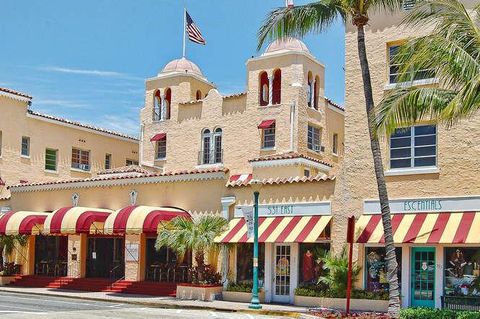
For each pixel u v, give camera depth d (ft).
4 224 125.90
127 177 119.65
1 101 148.36
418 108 63.87
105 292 114.11
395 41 90.94
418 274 84.94
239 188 103.81
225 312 87.30
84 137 167.63
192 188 110.63
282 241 92.63
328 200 93.04
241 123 138.62
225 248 101.55
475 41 61.62
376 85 91.56
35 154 155.22
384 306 85.30
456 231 79.51
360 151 91.50
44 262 131.85
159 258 115.55
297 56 134.31
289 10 78.54
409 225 83.97
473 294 80.59
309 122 135.85
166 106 153.28
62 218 115.85
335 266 87.71
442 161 84.94
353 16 78.43
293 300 94.79
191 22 155.74
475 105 60.44
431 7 66.18
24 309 80.28
